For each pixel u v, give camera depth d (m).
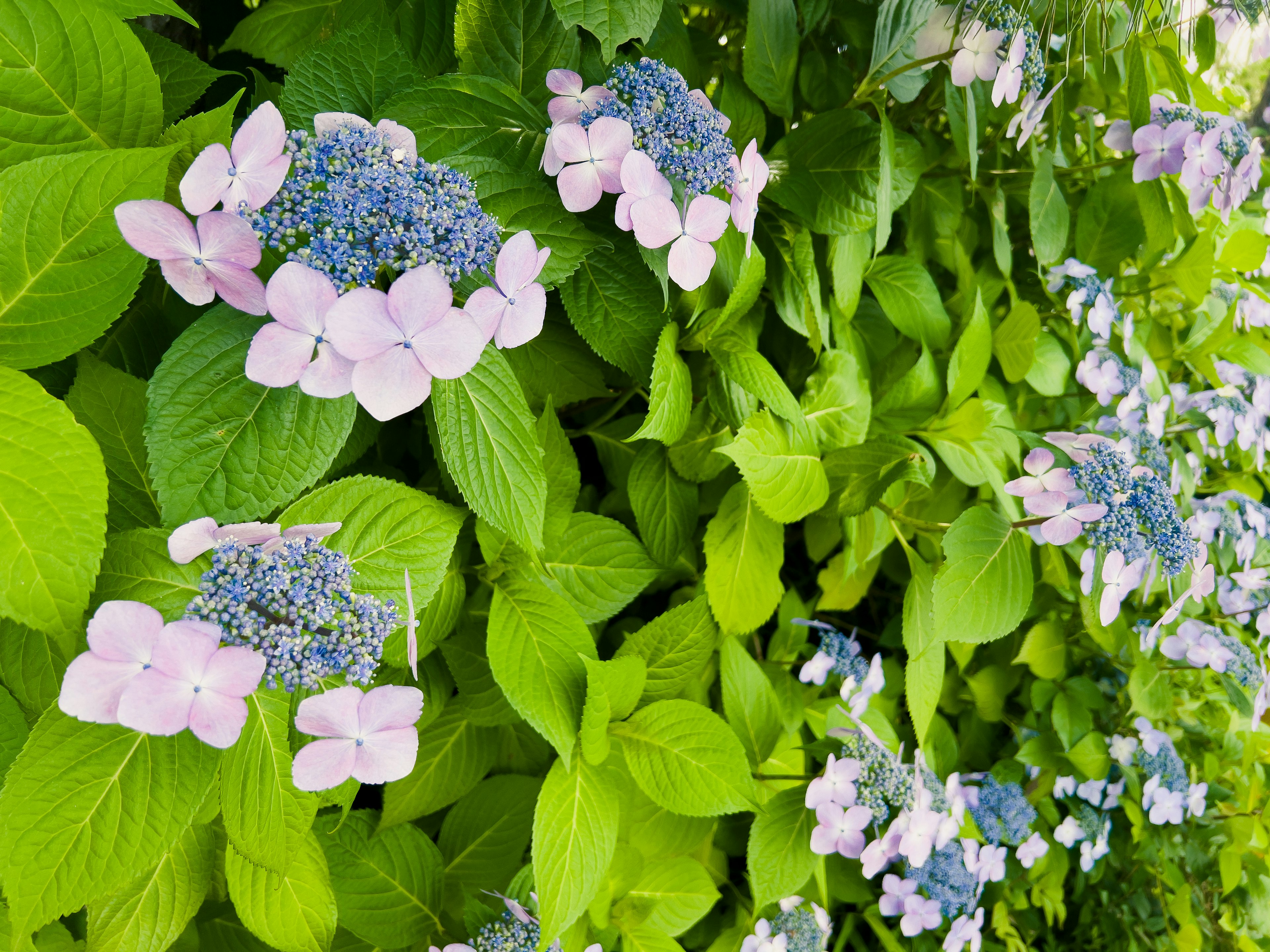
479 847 0.57
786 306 0.58
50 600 0.32
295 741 0.39
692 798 0.52
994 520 0.58
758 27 0.55
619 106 0.44
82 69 0.37
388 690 0.36
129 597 0.36
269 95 0.52
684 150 0.43
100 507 0.33
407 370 0.35
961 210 0.74
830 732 0.63
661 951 0.58
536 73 0.49
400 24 0.52
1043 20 0.66
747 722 0.62
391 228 0.36
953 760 0.82
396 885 0.53
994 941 0.88
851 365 0.63
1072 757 0.82
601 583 0.55
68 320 0.36
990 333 0.67
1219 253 0.87
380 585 0.42
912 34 0.57
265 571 0.35
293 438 0.38
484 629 0.52
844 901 0.80
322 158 0.36
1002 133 0.71
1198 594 0.64
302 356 0.35
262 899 0.44
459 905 0.56
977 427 0.65
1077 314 0.74
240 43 0.53
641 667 0.52
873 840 0.66
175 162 0.39
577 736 0.49
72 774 0.34
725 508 0.58
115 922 0.42
